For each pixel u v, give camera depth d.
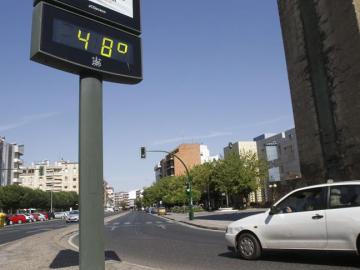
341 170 20.61
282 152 68.31
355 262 9.25
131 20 8.16
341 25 20.34
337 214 8.92
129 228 29.47
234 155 61.38
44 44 6.60
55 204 119.00
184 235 20.09
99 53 7.43
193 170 83.69
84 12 7.31
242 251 10.52
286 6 25.31
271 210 10.13
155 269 8.91
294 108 24.67
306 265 9.23
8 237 24.70
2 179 102.81
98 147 7.17
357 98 19.30
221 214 45.44
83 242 6.75
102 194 7.07
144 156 40.94
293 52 24.72
